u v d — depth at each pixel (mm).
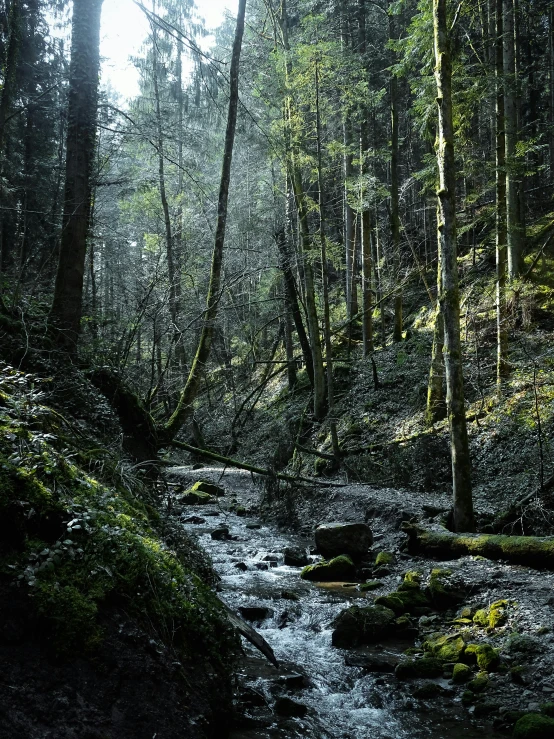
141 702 3457
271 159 18266
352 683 6039
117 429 8703
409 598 8039
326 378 21312
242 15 11297
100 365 9789
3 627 3262
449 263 10133
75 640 3412
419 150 31109
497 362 15297
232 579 9414
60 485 4238
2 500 3658
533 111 25812
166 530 6555
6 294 9734
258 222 21547
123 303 13234
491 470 13031
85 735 3123
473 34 19688
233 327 23516
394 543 10906
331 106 18719
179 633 4094
